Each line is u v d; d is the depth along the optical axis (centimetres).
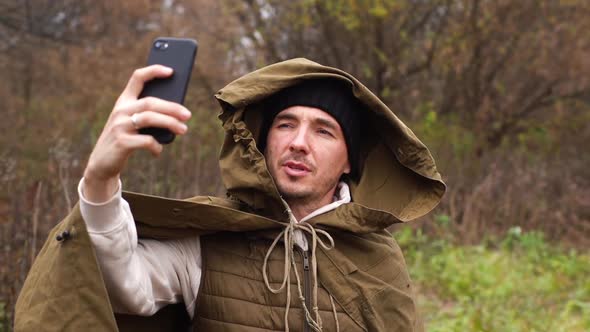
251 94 187
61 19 1393
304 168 188
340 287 182
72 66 1283
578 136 1086
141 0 1319
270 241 182
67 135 905
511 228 747
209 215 172
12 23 1335
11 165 439
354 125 203
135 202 165
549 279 585
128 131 134
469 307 502
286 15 973
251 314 174
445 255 637
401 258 201
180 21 1175
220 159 192
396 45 993
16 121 995
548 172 878
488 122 1054
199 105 1042
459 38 984
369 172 214
